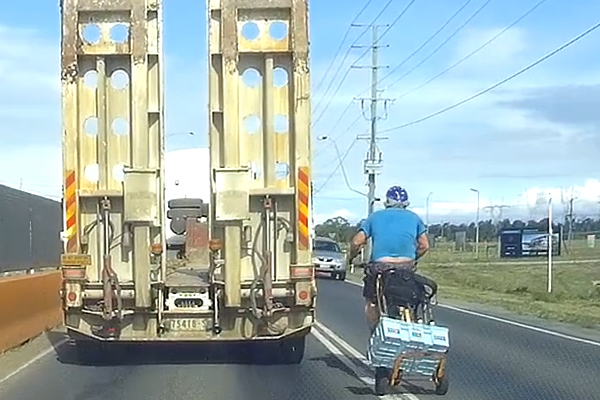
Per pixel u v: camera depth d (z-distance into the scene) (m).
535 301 37.97
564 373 15.49
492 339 20.98
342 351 18.17
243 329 15.36
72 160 14.77
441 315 28.50
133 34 14.73
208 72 14.88
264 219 15.10
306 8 14.88
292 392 13.48
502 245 100.00
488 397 13.02
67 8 14.73
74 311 15.12
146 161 14.85
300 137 14.90
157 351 17.89
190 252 21.45
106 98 14.88
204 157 23.19
